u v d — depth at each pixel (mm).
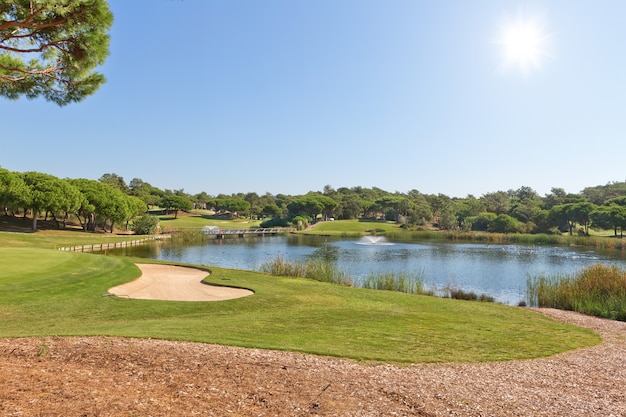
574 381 6641
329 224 95812
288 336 8570
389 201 112312
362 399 4875
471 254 43000
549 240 59438
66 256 19578
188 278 17922
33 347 6090
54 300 11789
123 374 4906
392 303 14867
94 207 52562
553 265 34000
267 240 63219
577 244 56000
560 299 17234
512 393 5703
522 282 25672
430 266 33219
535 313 14766
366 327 10086
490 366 7227
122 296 13203
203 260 35562
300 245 54000
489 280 26391
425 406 4836
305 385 5188
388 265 33719
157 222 63219
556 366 7570
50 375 4531
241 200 122125
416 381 5906
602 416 5016
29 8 6113
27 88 7875
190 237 58688
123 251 40719
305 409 4340
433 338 9273
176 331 8305
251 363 5984
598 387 6387
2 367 4695
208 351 6488
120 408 3656
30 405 3477
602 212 64688
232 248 48281
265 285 16969
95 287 13938
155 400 4035
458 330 10422
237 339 7805
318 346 7715
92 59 7340
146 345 6598
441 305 14969
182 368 5387
